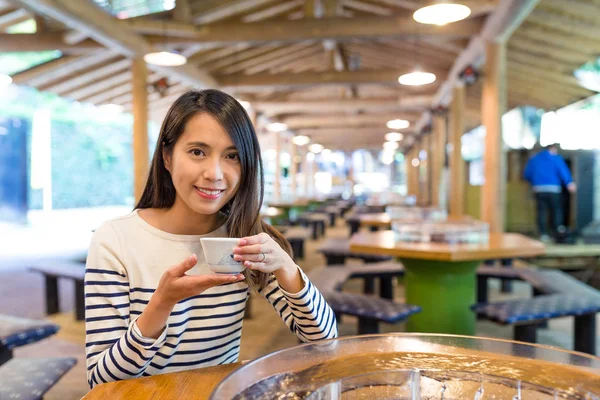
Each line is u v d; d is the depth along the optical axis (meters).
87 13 5.61
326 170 28.20
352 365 0.90
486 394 0.81
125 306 1.13
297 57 10.76
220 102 1.13
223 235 1.25
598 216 7.90
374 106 12.35
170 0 6.83
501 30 5.79
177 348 1.14
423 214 5.82
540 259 6.60
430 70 9.80
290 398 0.77
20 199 15.23
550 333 3.81
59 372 1.94
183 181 1.12
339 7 8.36
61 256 8.30
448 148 12.05
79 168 19.38
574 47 6.84
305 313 1.16
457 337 1.01
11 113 15.05
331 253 5.28
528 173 7.54
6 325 2.28
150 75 9.20
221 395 0.72
